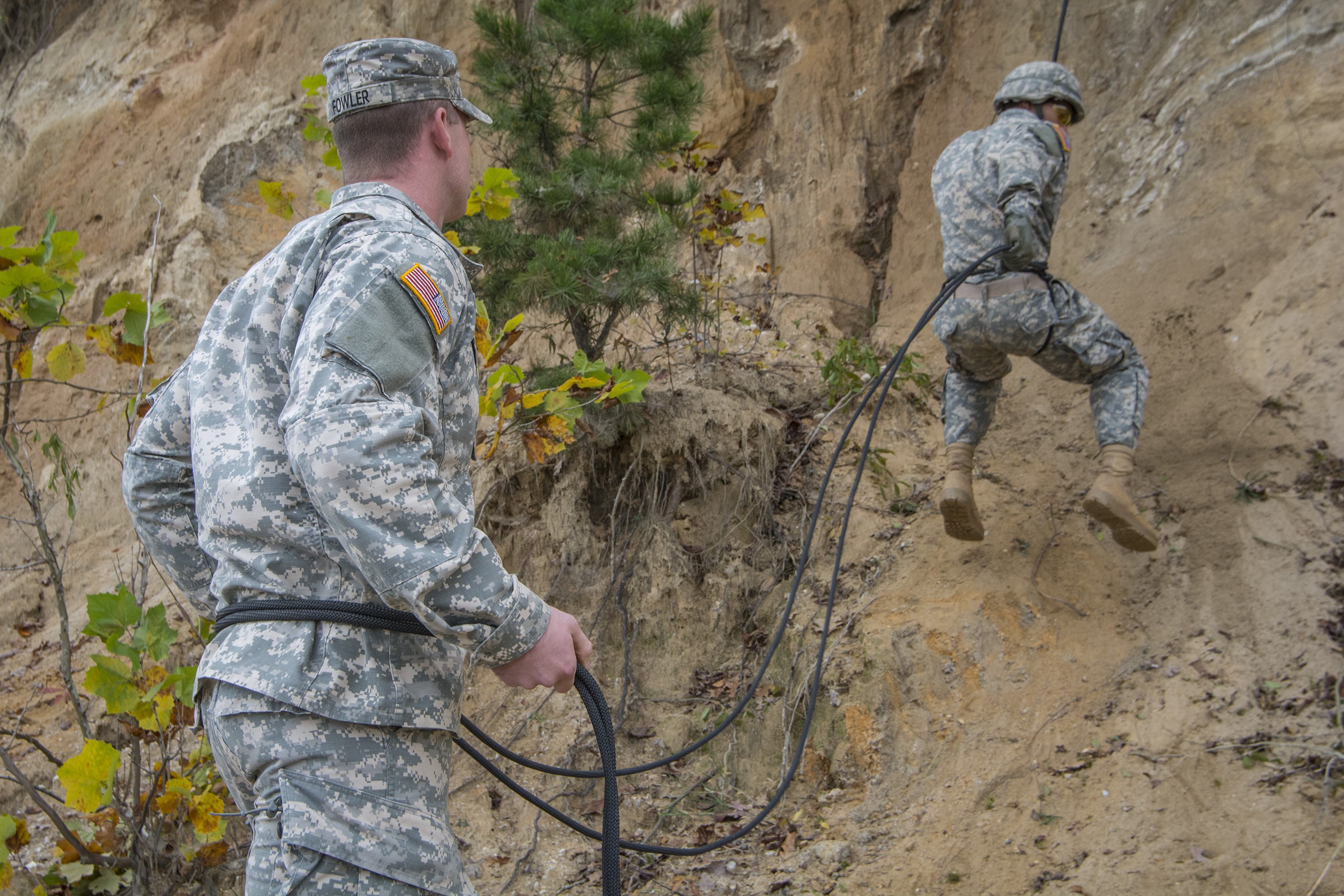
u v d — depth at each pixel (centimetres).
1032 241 318
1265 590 311
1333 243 371
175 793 263
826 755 326
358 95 174
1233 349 375
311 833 142
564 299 369
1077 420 398
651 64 425
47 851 353
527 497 414
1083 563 348
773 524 398
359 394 139
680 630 379
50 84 676
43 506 525
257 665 148
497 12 537
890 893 277
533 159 415
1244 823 260
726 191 462
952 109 522
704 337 468
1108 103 479
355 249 153
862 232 518
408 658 154
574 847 317
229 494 155
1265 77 428
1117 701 306
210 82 616
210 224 563
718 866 302
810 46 554
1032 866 273
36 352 569
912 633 338
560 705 364
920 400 441
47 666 450
